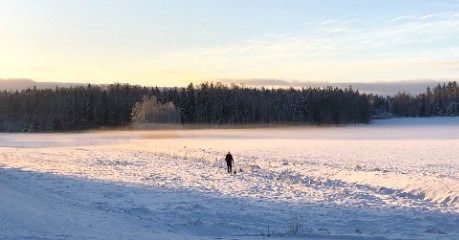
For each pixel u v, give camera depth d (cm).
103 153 4534
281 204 1697
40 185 2112
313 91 14825
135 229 1214
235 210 1557
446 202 1736
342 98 15125
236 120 13312
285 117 13825
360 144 5944
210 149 4994
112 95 12950
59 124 12231
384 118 18450
